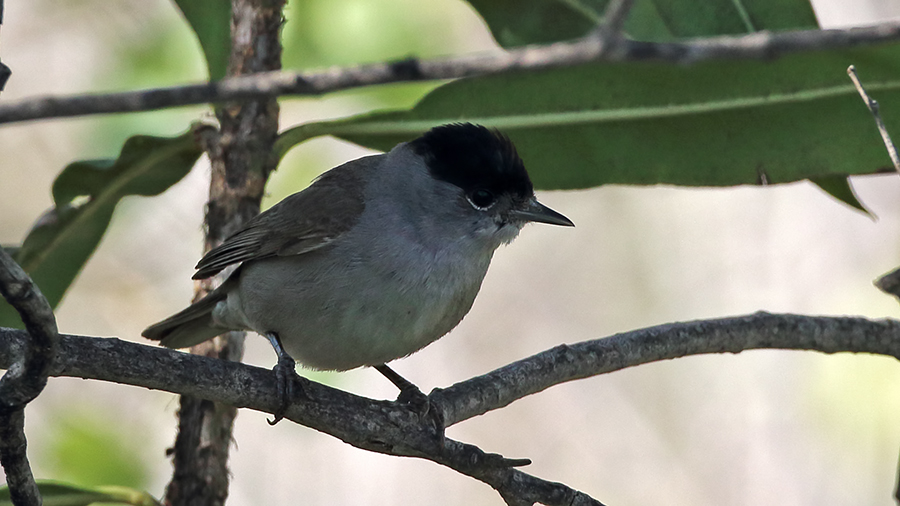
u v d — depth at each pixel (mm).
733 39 3533
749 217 16406
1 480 13602
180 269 15438
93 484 11516
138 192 8461
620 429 15969
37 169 15742
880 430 13000
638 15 8703
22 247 8422
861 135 8414
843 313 14750
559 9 8891
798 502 14539
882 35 3484
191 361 5984
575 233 16875
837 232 15719
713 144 8625
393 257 7812
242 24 7852
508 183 8117
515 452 15984
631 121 8531
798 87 8195
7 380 5023
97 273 15312
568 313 16391
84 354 5625
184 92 3445
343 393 6508
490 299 16641
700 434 15742
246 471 15117
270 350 15195
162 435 13258
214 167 8047
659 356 7625
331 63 11367
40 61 15477
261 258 8047
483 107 8430
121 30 14430
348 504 15227
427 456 6562
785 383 15664
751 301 15789
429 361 16250
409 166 8117
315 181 8477
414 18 12070
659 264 16500
